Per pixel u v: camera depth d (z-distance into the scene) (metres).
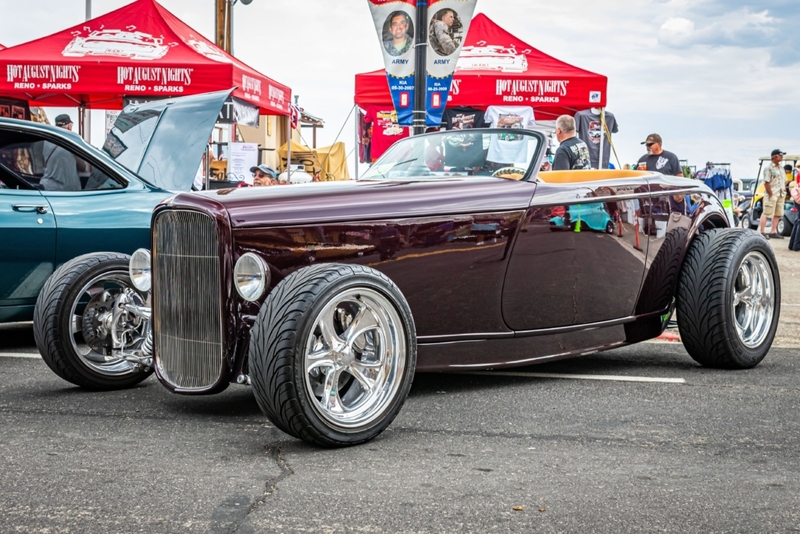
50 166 5.60
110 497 2.75
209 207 3.64
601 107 12.68
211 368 3.70
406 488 2.87
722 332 5.04
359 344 3.62
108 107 12.66
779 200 19.92
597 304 4.82
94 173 5.79
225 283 3.59
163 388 4.52
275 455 3.25
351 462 3.17
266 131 23.17
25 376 4.82
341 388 3.62
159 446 3.36
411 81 7.98
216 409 4.02
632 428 3.72
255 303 3.60
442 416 3.90
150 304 4.20
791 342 6.30
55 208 5.45
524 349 4.52
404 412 3.98
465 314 4.26
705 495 2.83
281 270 3.68
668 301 5.25
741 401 4.27
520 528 2.52
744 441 3.52
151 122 6.44
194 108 6.44
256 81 11.91
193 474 3.00
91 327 4.41
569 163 8.27
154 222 3.92
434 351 4.18
